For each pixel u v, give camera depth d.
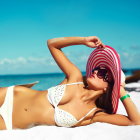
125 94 3.43
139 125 3.25
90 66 3.98
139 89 9.20
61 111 3.35
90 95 3.55
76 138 2.79
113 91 3.50
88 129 3.14
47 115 3.36
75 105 3.46
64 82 3.68
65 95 3.43
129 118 3.34
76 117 3.39
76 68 3.74
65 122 3.34
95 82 3.55
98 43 3.61
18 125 3.36
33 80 48.88
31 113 3.36
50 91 3.50
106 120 3.47
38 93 3.57
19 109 3.40
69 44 3.76
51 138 2.80
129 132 2.97
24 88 3.66
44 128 3.17
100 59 3.72
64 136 2.87
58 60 3.76
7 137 2.87
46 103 3.42
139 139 2.73
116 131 3.04
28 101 3.46
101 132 3.00
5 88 3.64
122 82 3.70
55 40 3.76
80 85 3.63
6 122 3.34
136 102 5.51
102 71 3.59
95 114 3.58
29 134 2.96
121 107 4.95
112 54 3.48
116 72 3.39
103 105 3.74
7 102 3.45
